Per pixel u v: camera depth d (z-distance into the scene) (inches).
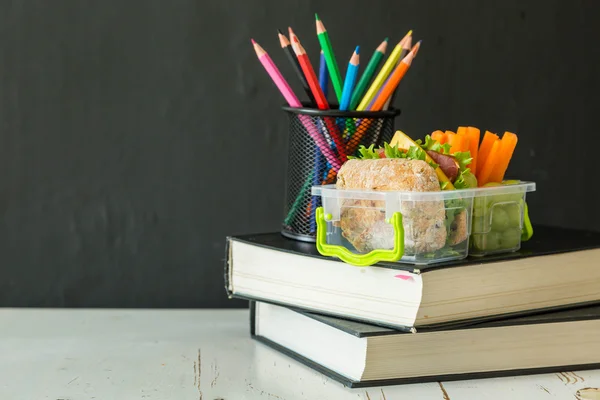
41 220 47.6
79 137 47.3
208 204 48.1
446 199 32.0
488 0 48.4
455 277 31.9
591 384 32.8
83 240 47.9
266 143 48.0
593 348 34.6
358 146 38.4
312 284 34.5
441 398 31.0
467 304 32.4
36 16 46.6
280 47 47.5
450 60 48.4
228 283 38.4
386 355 31.8
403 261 32.2
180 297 48.5
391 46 47.9
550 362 34.1
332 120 38.0
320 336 34.3
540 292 34.7
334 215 33.8
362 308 32.8
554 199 49.7
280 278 35.9
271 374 34.1
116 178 47.6
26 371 34.6
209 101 47.6
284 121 47.9
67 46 46.8
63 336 40.1
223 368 34.9
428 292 31.1
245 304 48.8
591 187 49.8
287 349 36.9
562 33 48.9
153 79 47.3
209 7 47.2
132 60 47.1
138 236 48.0
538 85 49.0
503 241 34.4
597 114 49.5
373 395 31.3
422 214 31.6
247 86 47.6
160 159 47.8
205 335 40.4
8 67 46.8
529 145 49.3
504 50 48.7
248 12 47.3
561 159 49.5
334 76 38.9
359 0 47.6
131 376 33.9
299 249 35.6
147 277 48.2
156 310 46.1
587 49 49.2
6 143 47.1
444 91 48.5
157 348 38.0
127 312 45.4
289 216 39.0
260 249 36.8
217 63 47.4
